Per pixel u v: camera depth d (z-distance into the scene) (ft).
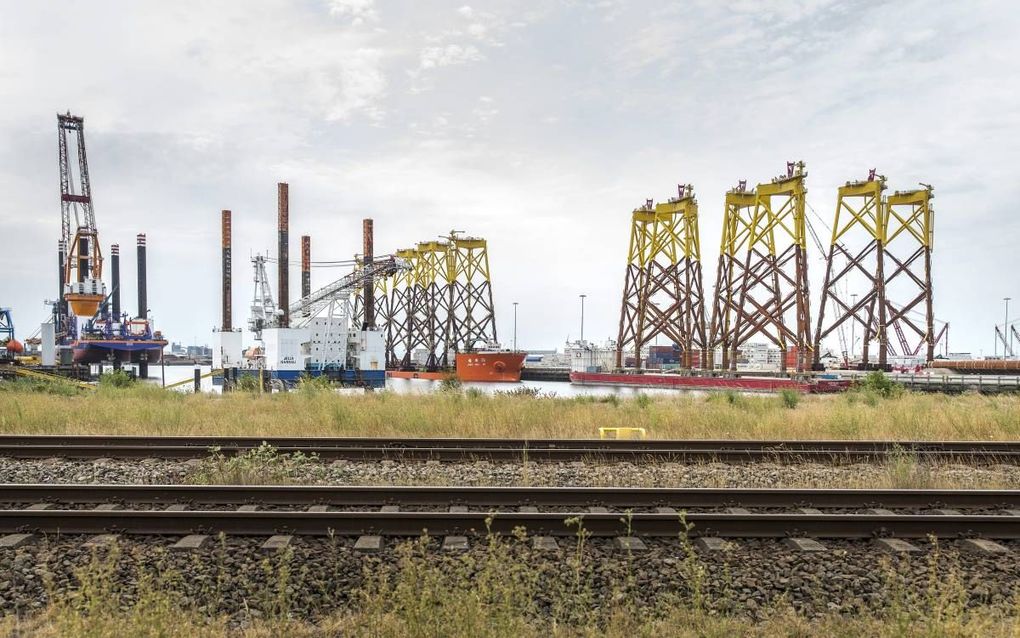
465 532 26.27
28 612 19.93
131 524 26.40
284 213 442.50
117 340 420.36
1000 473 40.42
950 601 19.92
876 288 281.33
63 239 482.69
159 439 46.57
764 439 53.83
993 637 18.20
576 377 376.27
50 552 24.04
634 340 363.35
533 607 19.63
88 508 30.27
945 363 264.11
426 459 42.86
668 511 30.19
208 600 20.53
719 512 30.27
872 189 282.15
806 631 18.94
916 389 186.50
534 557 23.95
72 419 57.88
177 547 24.44
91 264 482.28
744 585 22.35
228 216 495.00
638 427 57.31
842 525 26.61
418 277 542.16
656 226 351.25
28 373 200.85
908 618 18.12
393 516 26.25
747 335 295.07
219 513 26.18
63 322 522.47
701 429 57.11
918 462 41.09
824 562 24.02
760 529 26.48
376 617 18.62
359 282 330.34
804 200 281.54
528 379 469.16
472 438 50.34
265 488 31.32
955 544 25.88
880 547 25.57
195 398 87.40
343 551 24.41
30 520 26.20
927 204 280.92
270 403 77.56
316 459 41.14
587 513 27.22
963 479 38.65
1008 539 26.45
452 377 159.12
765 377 276.62
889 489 33.12
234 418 60.23
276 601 19.56
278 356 314.14
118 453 42.91
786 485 37.27
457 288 507.71
